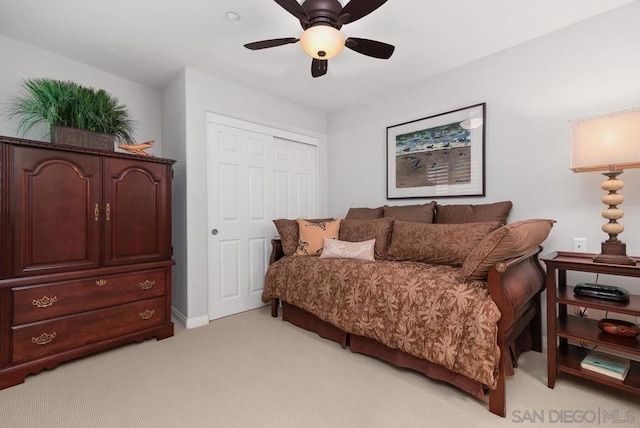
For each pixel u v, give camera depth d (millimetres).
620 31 1934
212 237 2891
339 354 2158
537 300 2166
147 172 2375
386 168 3301
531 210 2318
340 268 2289
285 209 3543
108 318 2146
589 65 2049
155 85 3074
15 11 1941
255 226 3248
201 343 2340
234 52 2449
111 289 2164
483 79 2553
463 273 1688
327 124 3941
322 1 1592
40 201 1886
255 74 2838
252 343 2342
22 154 1820
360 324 2020
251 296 3207
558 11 1962
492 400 1511
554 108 2199
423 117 2969
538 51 2264
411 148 3072
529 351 2172
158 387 1730
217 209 2928
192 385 1753
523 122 2346
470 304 1567
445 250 2227
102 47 2383
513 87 2391
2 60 2264
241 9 1912
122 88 2914
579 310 2115
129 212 2273
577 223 2115
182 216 2742
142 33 2191
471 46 2375
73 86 2283
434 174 2896
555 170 2205
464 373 1533
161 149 3164
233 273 3057
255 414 1499
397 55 2498
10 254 1773
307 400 1615
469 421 1452
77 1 1843
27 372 1796
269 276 2885
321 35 1612
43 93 2168
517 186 2387
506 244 1469
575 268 1660
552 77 2205
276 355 2141
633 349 1497
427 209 2717
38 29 2152
